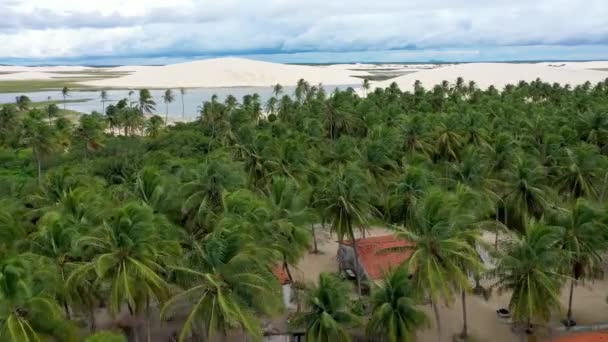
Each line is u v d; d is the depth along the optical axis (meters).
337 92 121.44
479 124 78.31
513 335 42.28
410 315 32.78
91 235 34.28
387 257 48.88
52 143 93.62
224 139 91.81
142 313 45.19
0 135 115.31
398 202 47.94
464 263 36.72
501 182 56.16
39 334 28.38
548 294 35.06
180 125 127.94
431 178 52.59
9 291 27.31
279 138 77.31
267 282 31.50
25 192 62.03
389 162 61.47
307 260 59.16
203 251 32.47
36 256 32.75
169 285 33.84
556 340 39.34
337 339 31.75
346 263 53.50
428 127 77.62
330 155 68.50
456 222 36.16
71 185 55.12
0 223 43.19
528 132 77.88
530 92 150.88
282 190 46.81
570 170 57.59
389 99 129.12
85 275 33.56
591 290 48.94
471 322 44.38
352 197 47.09
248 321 29.95
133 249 33.12
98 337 26.75
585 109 104.75
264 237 37.06
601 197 57.81
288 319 39.59
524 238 36.38
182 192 45.44
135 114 127.94
